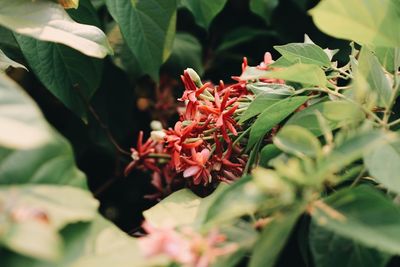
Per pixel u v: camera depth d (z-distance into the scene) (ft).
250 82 2.24
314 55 2.13
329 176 1.65
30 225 1.43
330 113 1.83
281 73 1.88
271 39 3.22
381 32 1.78
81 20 2.48
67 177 1.64
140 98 3.09
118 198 3.03
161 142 2.28
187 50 3.02
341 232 1.54
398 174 1.65
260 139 2.06
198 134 2.18
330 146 1.66
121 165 3.00
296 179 1.58
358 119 1.82
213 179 2.16
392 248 1.48
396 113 2.09
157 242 1.54
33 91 2.79
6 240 1.40
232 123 2.13
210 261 1.58
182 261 1.54
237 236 1.69
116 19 2.43
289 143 1.71
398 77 2.04
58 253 1.41
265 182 1.57
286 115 2.01
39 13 1.98
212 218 1.66
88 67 2.35
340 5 1.70
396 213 1.57
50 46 2.29
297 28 3.07
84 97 2.38
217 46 3.27
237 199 1.66
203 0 2.67
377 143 1.65
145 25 2.48
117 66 2.74
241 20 3.24
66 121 2.85
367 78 1.92
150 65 2.51
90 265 1.54
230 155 2.17
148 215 1.90
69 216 1.56
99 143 2.89
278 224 1.54
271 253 1.61
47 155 1.62
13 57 2.43
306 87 2.11
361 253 1.68
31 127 1.42
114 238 1.65
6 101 1.44
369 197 1.62
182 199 2.02
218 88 2.29
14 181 1.57
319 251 1.69
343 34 1.78
